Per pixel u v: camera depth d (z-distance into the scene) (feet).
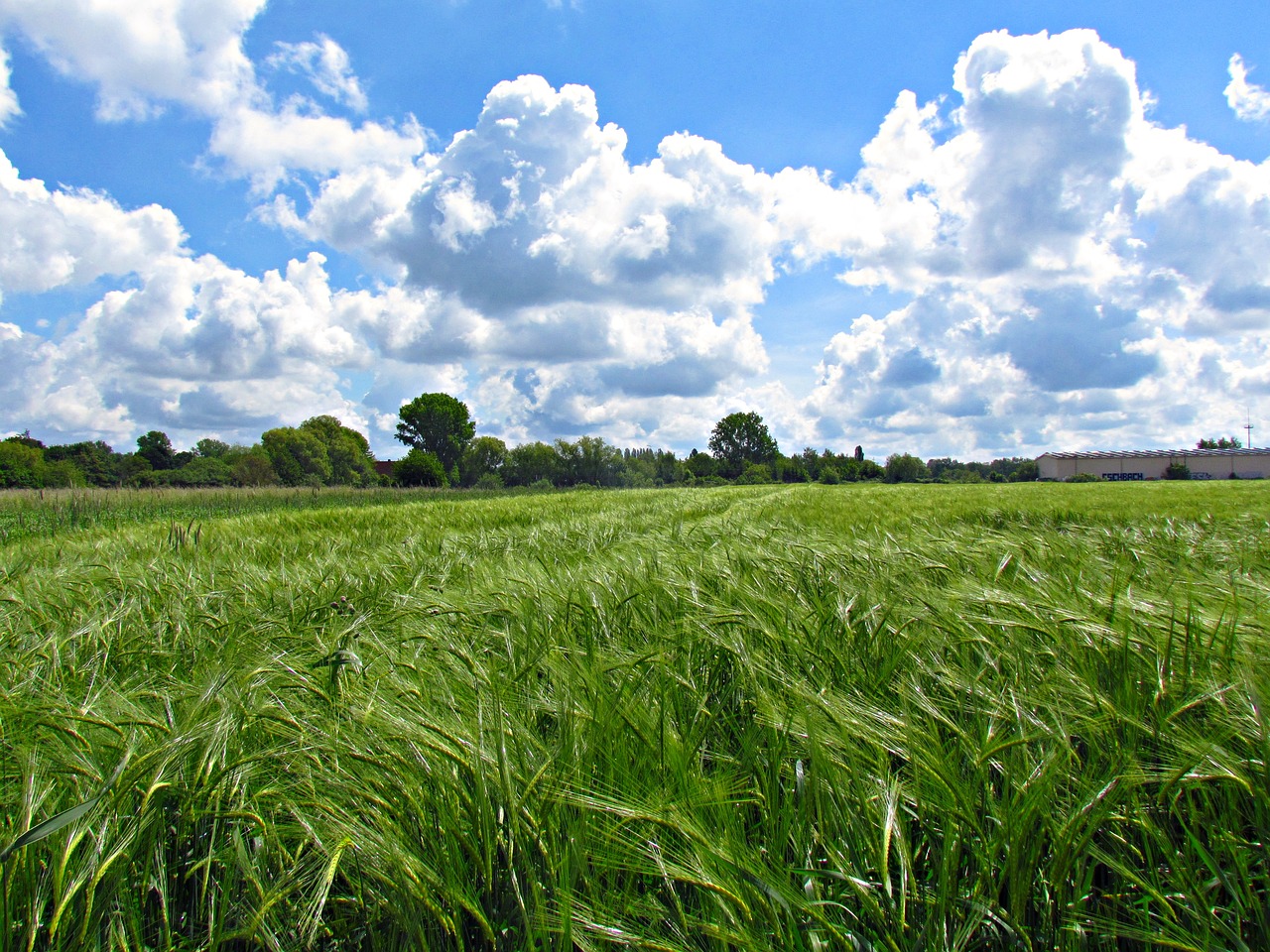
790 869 3.80
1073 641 6.05
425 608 8.59
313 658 6.79
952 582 9.24
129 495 65.16
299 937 3.88
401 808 4.15
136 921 3.87
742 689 5.96
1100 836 4.30
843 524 28.60
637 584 9.70
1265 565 11.39
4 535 35.70
